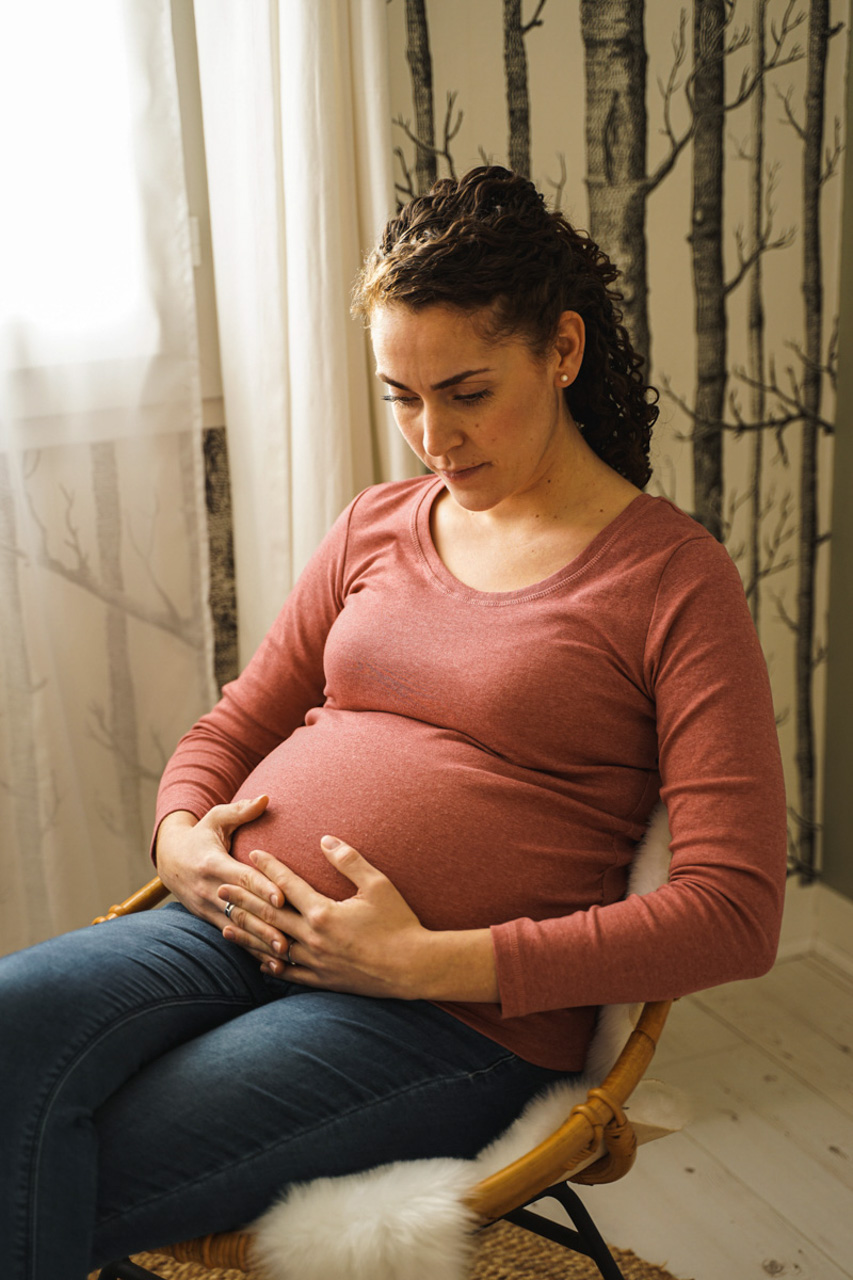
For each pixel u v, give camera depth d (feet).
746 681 3.35
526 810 3.45
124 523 5.47
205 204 5.36
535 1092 3.36
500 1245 4.99
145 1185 3.00
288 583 5.58
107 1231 3.02
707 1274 4.81
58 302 5.08
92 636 5.55
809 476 6.82
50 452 5.25
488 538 3.84
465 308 3.24
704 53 5.92
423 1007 3.30
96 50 4.89
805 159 6.29
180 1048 3.24
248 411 5.45
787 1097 5.90
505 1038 3.33
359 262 5.30
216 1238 3.06
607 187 5.93
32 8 4.75
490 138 5.66
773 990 6.86
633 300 6.14
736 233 6.25
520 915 3.42
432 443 3.42
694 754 3.32
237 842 3.70
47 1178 2.91
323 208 5.02
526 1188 2.96
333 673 3.94
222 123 5.12
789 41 6.08
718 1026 6.50
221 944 3.64
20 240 4.91
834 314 6.60
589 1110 3.09
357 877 3.36
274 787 3.76
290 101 4.93
